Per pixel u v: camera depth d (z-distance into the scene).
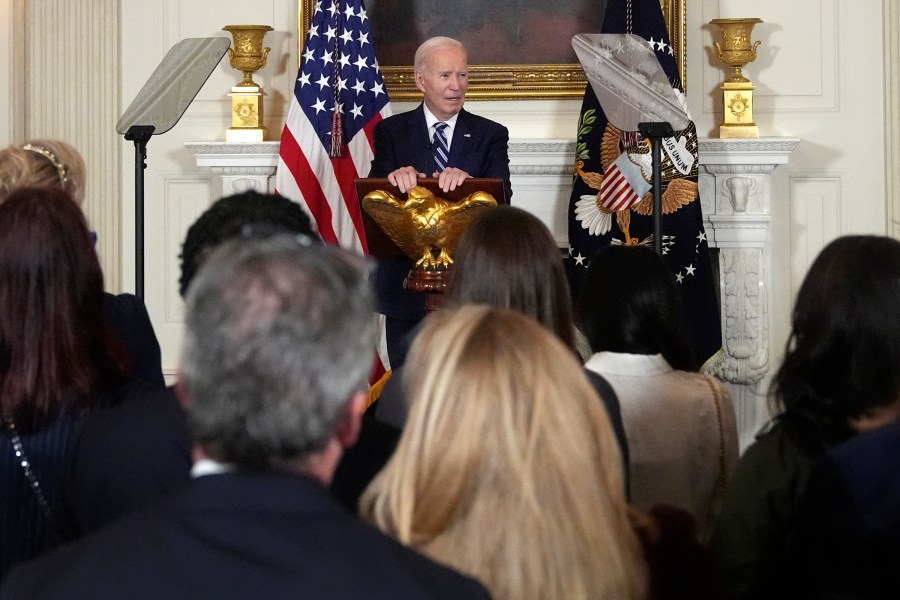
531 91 6.32
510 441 1.44
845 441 1.90
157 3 6.53
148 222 6.57
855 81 6.30
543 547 1.43
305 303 1.21
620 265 2.54
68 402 2.06
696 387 2.52
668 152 5.82
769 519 2.05
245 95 6.20
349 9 5.98
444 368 1.48
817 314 2.07
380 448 2.08
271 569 1.14
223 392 1.19
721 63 6.33
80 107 6.54
